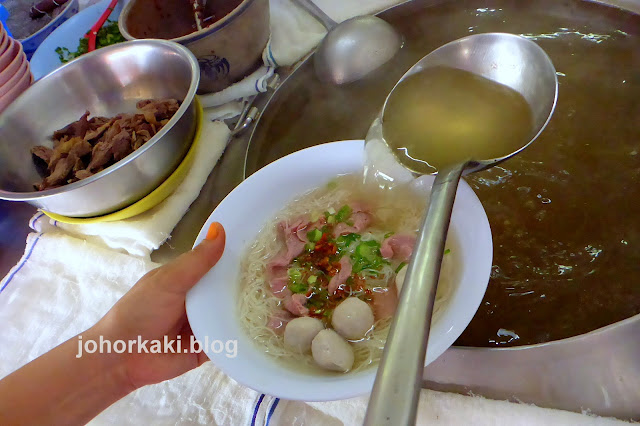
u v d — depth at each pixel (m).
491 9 1.42
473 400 0.79
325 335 0.76
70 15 1.85
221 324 0.77
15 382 0.80
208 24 1.55
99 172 1.11
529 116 0.87
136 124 1.28
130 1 1.46
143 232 1.21
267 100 1.42
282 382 0.67
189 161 1.29
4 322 1.15
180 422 0.90
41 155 1.31
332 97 1.36
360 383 0.63
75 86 1.43
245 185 0.94
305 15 1.59
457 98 0.94
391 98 0.99
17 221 1.46
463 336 0.86
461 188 0.80
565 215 0.97
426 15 1.46
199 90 1.45
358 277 0.89
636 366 0.74
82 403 0.84
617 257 0.90
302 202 0.99
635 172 1.00
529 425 0.75
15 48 1.49
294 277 0.91
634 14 1.23
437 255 0.61
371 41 1.31
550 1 1.35
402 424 0.45
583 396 0.76
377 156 0.93
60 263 1.23
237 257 0.89
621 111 1.12
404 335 0.52
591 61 1.24
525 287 0.90
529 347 0.79
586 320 0.84
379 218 0.97
